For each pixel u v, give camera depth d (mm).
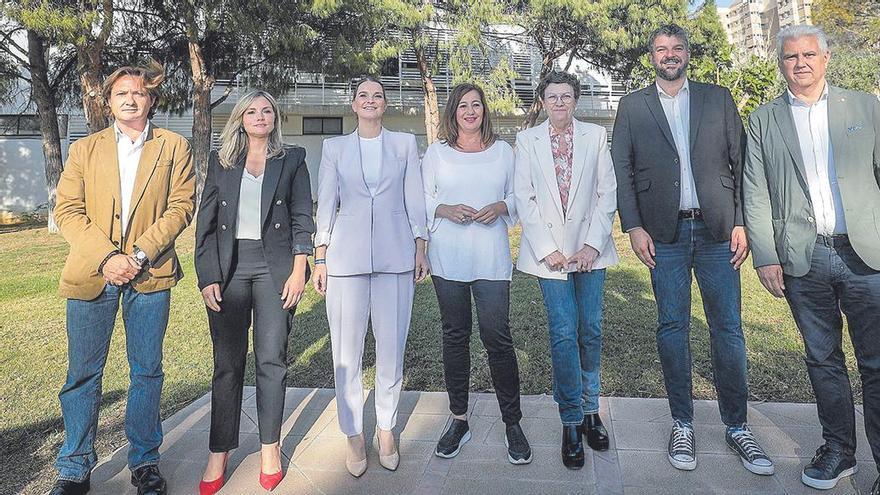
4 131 17281
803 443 2668
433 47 12992
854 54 13258
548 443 2787
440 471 2561
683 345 2625
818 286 2350
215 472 2432
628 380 3566
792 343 4145
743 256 2529
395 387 2654
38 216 17453
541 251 2619
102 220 2352
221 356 2447
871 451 2521
